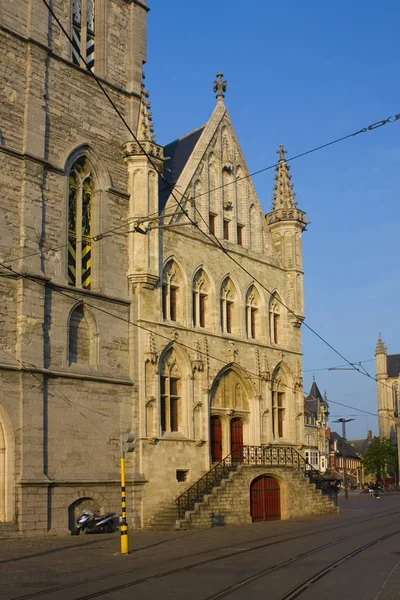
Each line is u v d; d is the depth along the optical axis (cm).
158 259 4228
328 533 3506
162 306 4316
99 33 4319
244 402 4847
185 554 2688
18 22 3766
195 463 4297
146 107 4309
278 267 5312
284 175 5484
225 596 1753
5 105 3622
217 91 5150
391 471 15875
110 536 3459
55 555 2689
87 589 1878
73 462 3634
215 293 4700
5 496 3303
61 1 4053
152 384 4100
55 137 3862
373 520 4428
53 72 3916
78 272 3919
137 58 4497
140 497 3922
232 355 4697
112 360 3962
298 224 5434
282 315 5275
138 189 4209
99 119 4162
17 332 3469
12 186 3581
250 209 5206
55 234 3759
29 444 3409
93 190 4100
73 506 3612
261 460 4597
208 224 4766
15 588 1917
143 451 3988
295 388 5222
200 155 4791
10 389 3381
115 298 4019
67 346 3712
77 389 3722
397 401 18038
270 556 2597
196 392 4425
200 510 3956
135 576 2120
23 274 3503
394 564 2327
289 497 4622
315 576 2078
